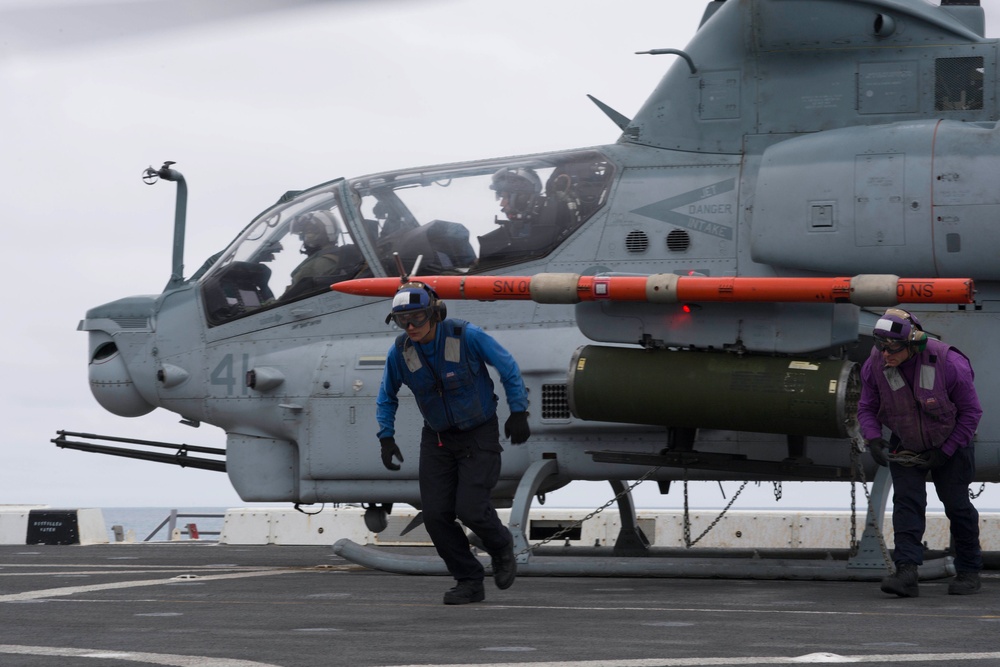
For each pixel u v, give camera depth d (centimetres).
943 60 1980
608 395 1831
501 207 2173
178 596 1500
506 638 990
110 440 2444
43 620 1169
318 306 2258
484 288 1828
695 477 2067
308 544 3381
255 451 2291
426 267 2186
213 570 2119
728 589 1650
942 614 1213
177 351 2333
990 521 2892
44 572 2047
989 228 1836
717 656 859
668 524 3103
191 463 2439
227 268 2339
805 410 1725
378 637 1001
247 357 2283
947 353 1480
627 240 2083
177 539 3719
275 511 3425
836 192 1912
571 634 1021
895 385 1482
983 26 2072
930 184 1866
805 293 1683
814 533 3017
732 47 2097
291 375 2239
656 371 1808
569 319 2106
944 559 1823
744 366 1767
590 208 2120
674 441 1916
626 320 1823
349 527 3366
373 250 2233
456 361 1340
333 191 2314
